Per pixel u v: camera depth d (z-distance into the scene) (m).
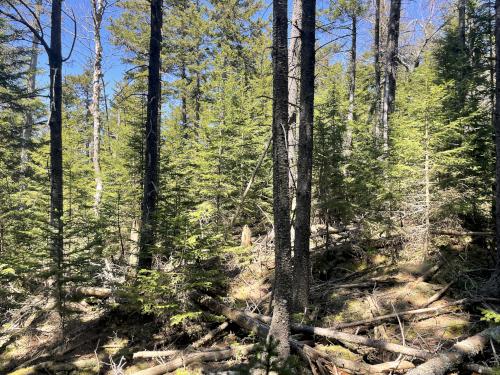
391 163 10.90
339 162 11.52
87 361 7.25
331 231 11.73
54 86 10.02
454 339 6.84
